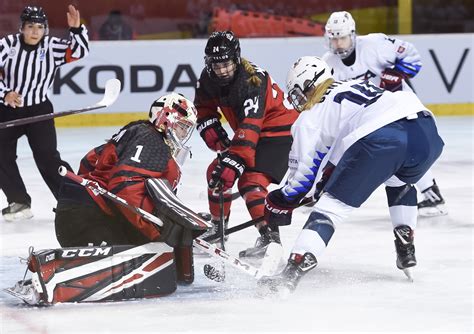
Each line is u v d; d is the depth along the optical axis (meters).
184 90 27.98
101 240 10.55
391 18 32.91
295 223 15.01
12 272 11.75
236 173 11.93
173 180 10.56
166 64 27.83
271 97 12.41
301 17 32.50
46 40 15.53
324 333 8.88
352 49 15.65
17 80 15.36
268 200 10.45
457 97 29.30
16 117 15.42
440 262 12.06
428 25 32.81
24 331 8.98
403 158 10.19
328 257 12.42
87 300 9.98
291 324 9.19
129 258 10.08
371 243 13.31
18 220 15.49
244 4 32.19
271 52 28.45
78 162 21.42
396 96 10.32
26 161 21.98
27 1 30.25
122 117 27.83
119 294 10.05
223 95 12.28
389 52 15.60
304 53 28.62
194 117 10.41
